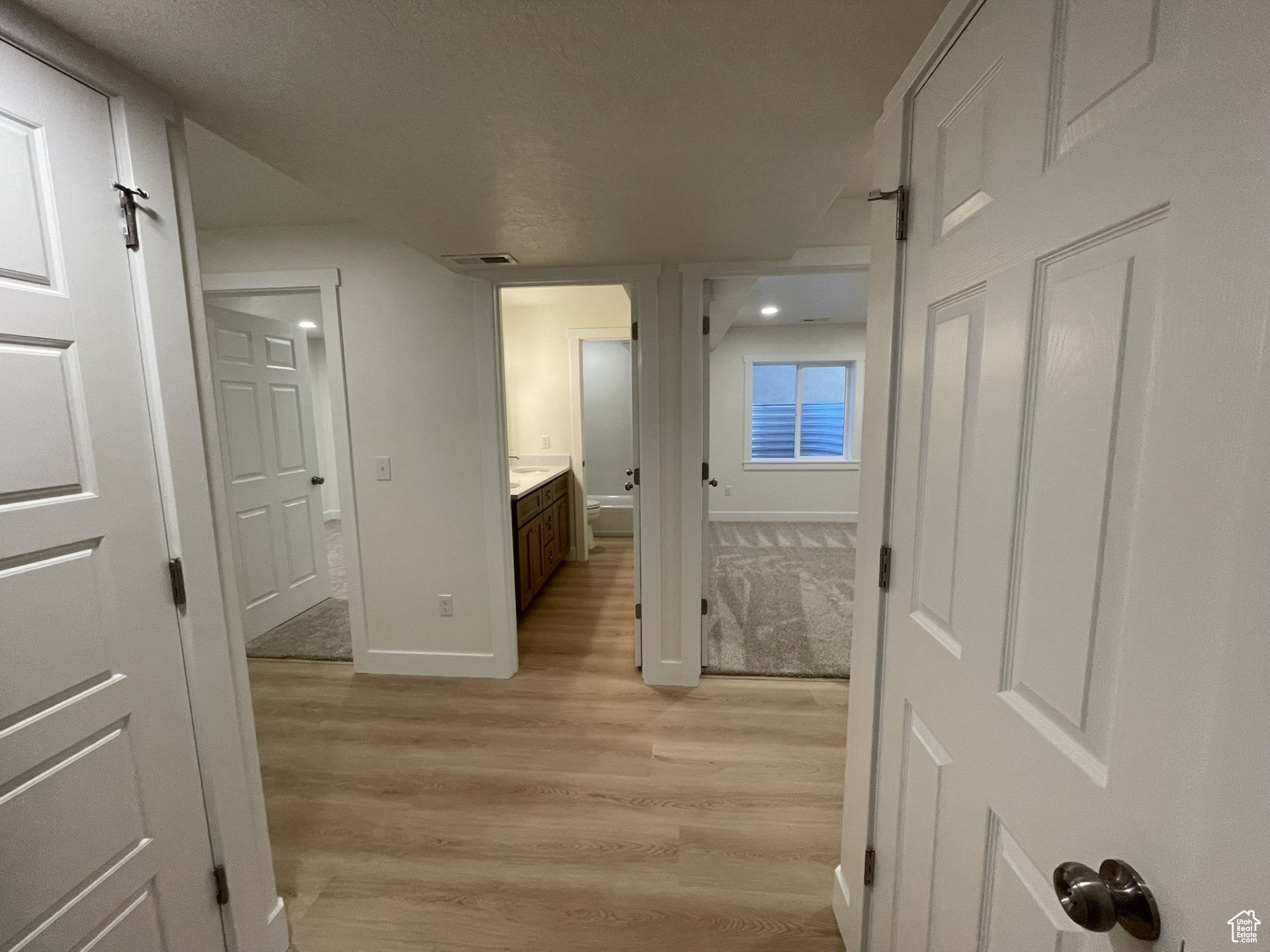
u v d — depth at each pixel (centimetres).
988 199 73
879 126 113
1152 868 45
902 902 104
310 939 139
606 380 565
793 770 200
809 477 619
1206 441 41
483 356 251
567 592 395
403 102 109
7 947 83
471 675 272
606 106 111
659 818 178
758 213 170
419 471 262
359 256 250
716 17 86
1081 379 56
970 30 78
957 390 82
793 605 360
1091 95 54
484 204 161
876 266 114
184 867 111
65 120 88
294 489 363
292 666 287
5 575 82
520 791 191
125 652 99
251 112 112
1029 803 64
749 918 143
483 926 142
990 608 72
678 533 255
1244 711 37
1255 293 37
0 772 81
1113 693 51
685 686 262
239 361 321
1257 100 37
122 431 98
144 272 101
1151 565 46
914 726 99
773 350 605
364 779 198
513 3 82
